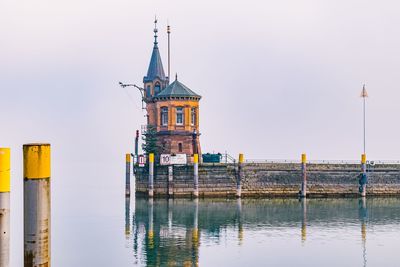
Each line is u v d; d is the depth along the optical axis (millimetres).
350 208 78312
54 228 60938
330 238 54156
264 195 88062
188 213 72375
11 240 49812
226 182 87062
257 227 60875
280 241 52406
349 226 61812
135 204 83188
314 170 90188
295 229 59500
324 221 65562
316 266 42594
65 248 49125
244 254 46469
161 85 99562
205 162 90500
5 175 12352
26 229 12094
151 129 92562
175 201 85000
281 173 88812
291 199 88312
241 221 65312
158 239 53656
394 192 92625
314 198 89812
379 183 92438
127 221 66125
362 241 52656
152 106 97062
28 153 11977
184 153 91312
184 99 91688
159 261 43719
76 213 74688
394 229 59750
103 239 53750
